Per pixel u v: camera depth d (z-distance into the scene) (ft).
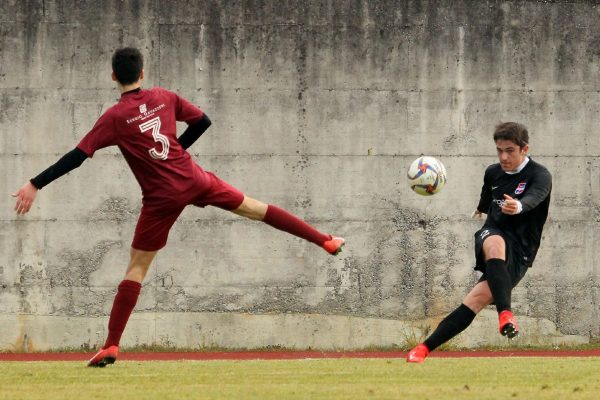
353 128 141.69
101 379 64.13
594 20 144.56
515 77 143.23
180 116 72.38
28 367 76.23
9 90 139.85
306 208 140.87
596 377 65.51
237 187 140.56
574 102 143.74
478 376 65.87
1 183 139.33
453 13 143.13
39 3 140.46
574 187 143.13
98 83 140.46
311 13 142.00
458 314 72.28
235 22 141.38
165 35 140.77
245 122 140.87
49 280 139.03
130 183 140.36
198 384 60.34
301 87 141.49
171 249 139.85
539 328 141.69
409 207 141.69
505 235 71.26
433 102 142.41
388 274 141.08
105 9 140.56
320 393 54.60
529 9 143.95
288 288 140.36
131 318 138.62
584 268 142.61
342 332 140.15
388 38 142.31
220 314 139.64
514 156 70.90
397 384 60.08
